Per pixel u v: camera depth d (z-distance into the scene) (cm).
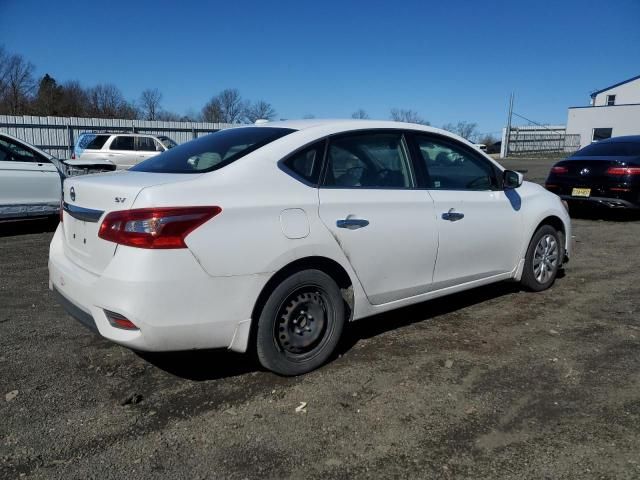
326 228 340
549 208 517
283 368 337
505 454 265
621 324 443
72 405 308
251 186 319
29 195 815
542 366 362
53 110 5416
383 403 313
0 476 246
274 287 326
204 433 282
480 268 455
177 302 290
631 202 941
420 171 409
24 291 526
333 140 365
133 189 294
